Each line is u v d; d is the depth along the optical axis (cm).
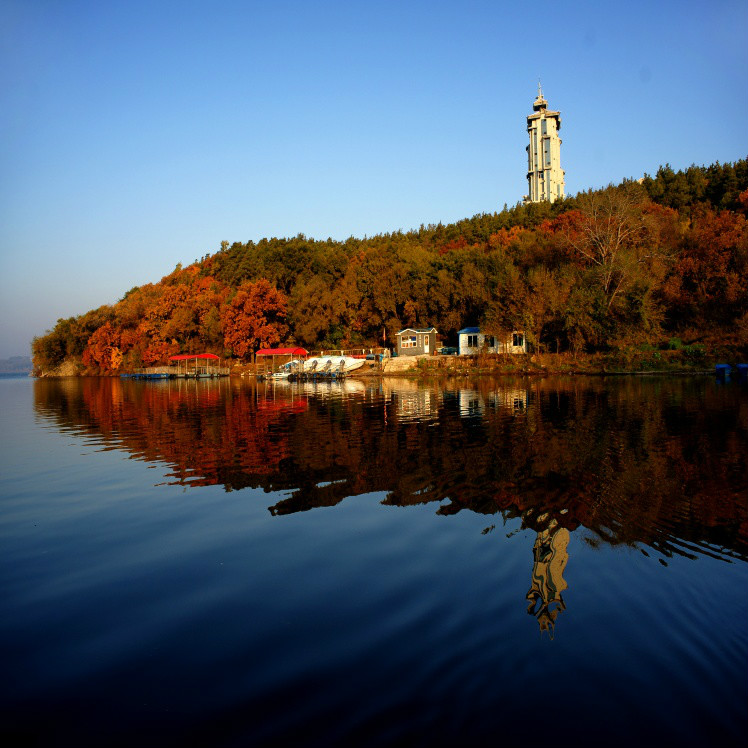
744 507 1039
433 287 8350
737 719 445
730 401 2842
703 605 643
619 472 1334
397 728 441
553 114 17988
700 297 6006
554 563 783
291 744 426
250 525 1015
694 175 10031
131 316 11081
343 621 631
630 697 475
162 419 2841
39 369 13388
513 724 443
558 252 7650
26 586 764
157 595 724
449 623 616
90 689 513
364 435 2042
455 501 1120
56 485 1370
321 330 8931
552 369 5891
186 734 444
